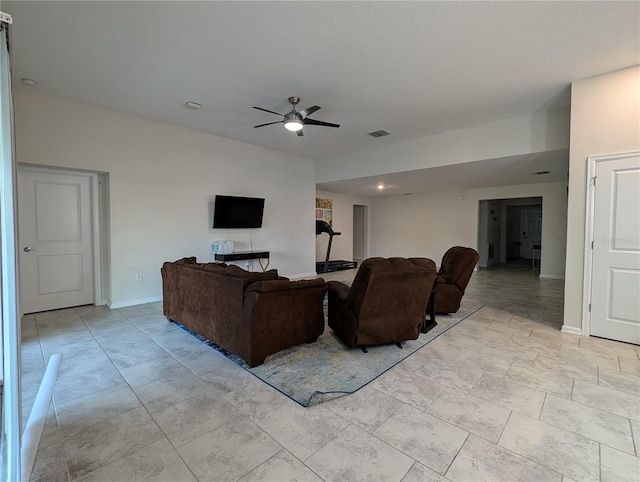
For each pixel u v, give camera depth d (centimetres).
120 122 438
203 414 203
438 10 227
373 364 274
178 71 318
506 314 432
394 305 295
